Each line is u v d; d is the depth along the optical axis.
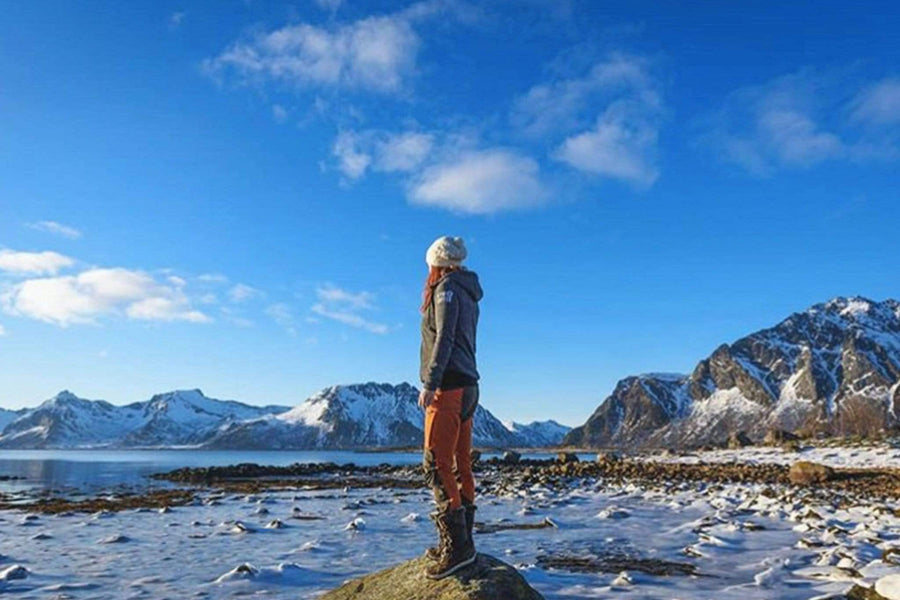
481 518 14.59
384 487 27.00
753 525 12.52
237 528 12.58
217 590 7.61
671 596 7.26
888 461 33.44
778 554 9.83
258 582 8.01
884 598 6.68
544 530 12.65
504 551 10.26
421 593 5.75
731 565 9.06
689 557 9.70
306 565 9.08
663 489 22.38
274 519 14.41
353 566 9.03
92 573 8.58
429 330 5.94
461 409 5.84
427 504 18.59
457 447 6.03
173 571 8.70
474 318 6.03
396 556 9.81
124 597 7.27
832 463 35.16
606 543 11.03
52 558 9.66
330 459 146.75
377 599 5.99
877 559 8.84
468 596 5.51
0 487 28.69
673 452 72.44
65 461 103.44
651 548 10.52
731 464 37.47
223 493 23.58
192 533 12.33
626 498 19.45
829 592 7.34
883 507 14.64
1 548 10.58
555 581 8.00
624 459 53.22
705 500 18.25
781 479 26.80
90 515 15.55
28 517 14.77
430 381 5.61
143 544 10.98
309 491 24.52
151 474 45.19
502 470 38.38
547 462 52.66
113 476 41.19
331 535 12.08
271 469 44.69
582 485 24.86
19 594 7.42
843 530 11.52
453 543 5.86
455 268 6.01
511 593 5.64
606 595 7.32
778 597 7.18
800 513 13.98
